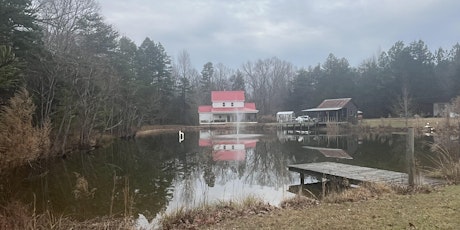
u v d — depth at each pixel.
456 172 10.73
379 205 7.29
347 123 51.66
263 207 8.56
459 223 5.43
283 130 57.88
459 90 58.88
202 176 16.22
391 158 20.44
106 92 32.00
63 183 14.82
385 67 64.69
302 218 6.69
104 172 17.81
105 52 38.44
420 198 7.70
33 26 20.88
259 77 93.25
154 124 65.06
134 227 8.07
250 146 31.17
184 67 87.19
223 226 6.73
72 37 27.33
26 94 18.12
